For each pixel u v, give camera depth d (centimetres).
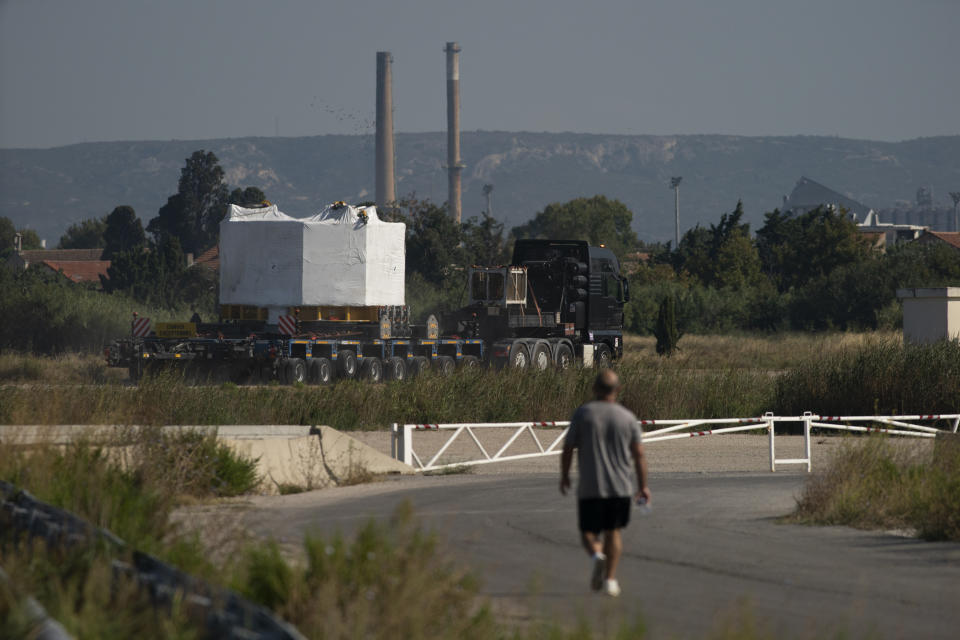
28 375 13725
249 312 14288
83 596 2656
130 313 18588
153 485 4834
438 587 2761
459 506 5584
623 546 4434
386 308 14288
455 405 10400
